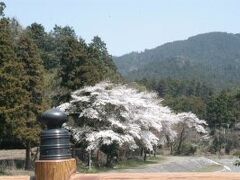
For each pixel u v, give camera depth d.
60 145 3.29
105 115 41.00
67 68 44.06
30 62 36.50
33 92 36.09
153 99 58.19
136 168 45.53
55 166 3.25
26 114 34.91
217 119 100.19
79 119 41.53
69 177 3.28
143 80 157.25
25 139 34.44
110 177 3.54
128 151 50.75
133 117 43.66
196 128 80.56
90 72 44.00
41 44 92.94
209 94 159.75
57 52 84.62
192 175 3.60
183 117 78.31
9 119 32.41
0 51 32.62
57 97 44.44
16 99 33.03
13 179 3.63
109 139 39.69
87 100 40.53
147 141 45.09
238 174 3.61
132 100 42.69
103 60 83.81
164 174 3.59
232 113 101.12
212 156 79.12
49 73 54.03
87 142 41.06
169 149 80.62
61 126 3.35
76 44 44.50
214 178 3.61
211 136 91.12
